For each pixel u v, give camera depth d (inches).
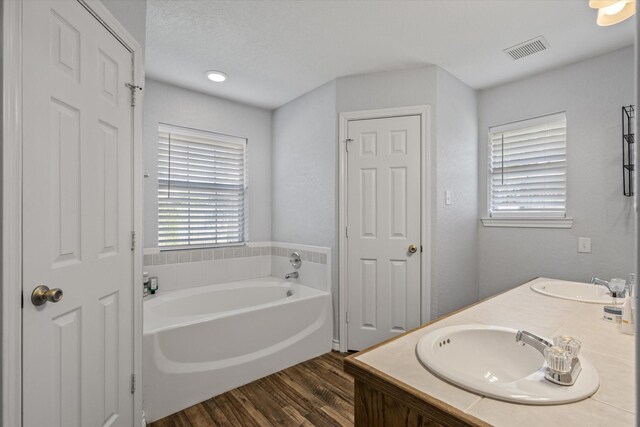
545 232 98.2
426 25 76.8
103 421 52.3
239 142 128.6
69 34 44.4
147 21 75.2
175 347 73.1
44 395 40.4
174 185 113.1
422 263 96.7
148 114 106.0
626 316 42.6
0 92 34.3
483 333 42.3
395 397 28.8
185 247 115.4
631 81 83.2
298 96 121.0
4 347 35.0
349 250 103.5
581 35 79.7
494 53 88.9
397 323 99.3
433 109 95.8
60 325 43.2
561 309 53.6
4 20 34.7
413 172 97.7
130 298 60.1
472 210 110.3
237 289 116.3
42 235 40.1
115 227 55.6
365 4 69.6
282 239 129.9
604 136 87.1
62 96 43.2
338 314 104.9
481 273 112.3
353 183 103.1
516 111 105.0
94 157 50.0
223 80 107.0
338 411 72.1
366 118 101.8
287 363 92.7
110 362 54.3
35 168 39.0
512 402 25.8
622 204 84.2
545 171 99.7
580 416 24.3
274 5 69.9
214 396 77.7
